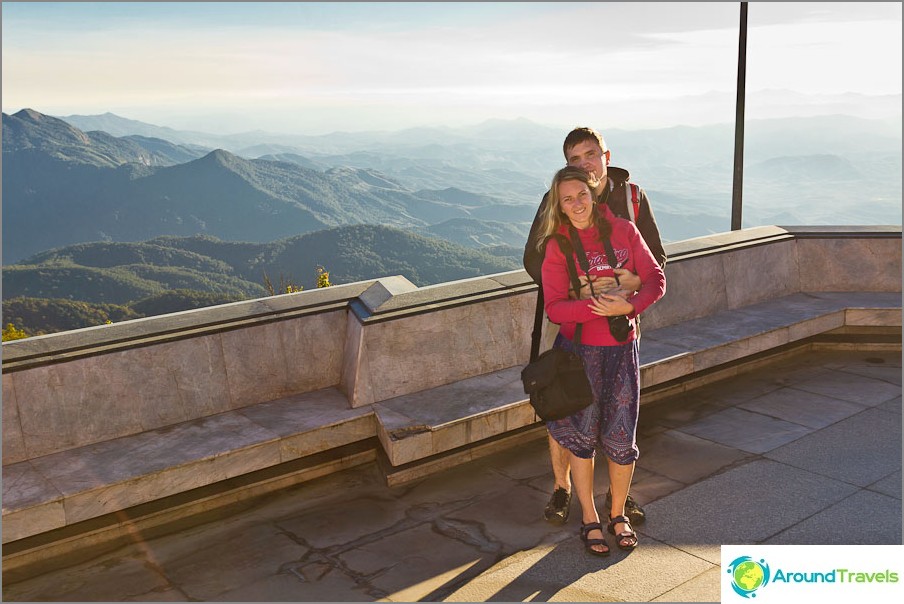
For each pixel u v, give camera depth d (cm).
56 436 337
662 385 490
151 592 280
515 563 297
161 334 369
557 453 329
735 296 577
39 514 292
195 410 376
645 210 315
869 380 520
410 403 396
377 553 306
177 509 337
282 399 404
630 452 300
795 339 536
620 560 298
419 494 362
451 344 427
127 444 346
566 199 282
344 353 419
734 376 532
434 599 271
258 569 296
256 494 360
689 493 358
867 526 324
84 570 297
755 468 385
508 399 399
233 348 388
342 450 387
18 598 278
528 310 458
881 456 398
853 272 622
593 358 296
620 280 286
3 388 324
